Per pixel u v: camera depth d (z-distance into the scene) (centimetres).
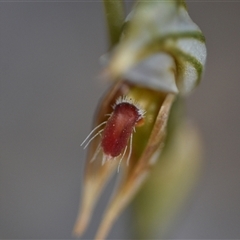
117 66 9
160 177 11
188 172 11
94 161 10
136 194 11
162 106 10
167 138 11
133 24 9
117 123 10
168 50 9
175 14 9
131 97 10
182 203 12
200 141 11
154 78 10
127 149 10
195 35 9
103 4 10
